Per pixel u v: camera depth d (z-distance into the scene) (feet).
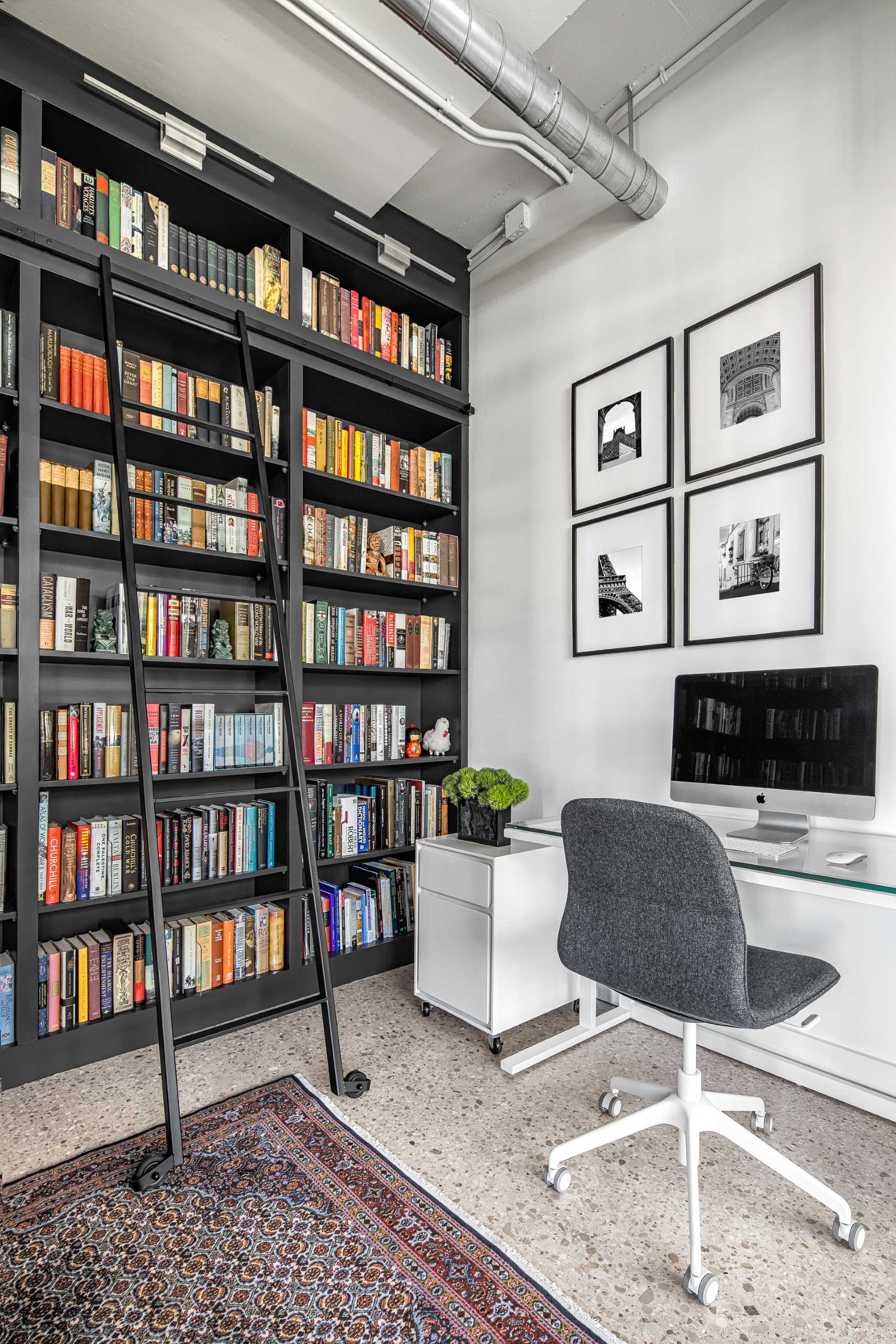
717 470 6.97
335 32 5.90
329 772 9.79
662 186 7.49
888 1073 5.72
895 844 5.51
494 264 9.84
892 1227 4.41
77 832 6.62
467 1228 4.33
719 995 4.05
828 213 6.24
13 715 6.27
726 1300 3.83
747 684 6.04
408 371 9.43
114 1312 3.71
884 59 5.90
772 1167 4.41
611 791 8.02
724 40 6.95
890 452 5.78
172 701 8.13
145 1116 5.57
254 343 7.97
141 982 6.88
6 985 6.10
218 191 7.52
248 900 5.97
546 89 6.18
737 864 4.77
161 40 6.25
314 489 8.99
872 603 5.85
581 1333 3.60
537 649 9.01
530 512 9.20
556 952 7.25
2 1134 5.33
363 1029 7.19
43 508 6.57
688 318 7.39
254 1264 4.04
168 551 7.32
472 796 7.42
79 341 7.71
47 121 6.57
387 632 9.25
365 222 8.87
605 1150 5.22
